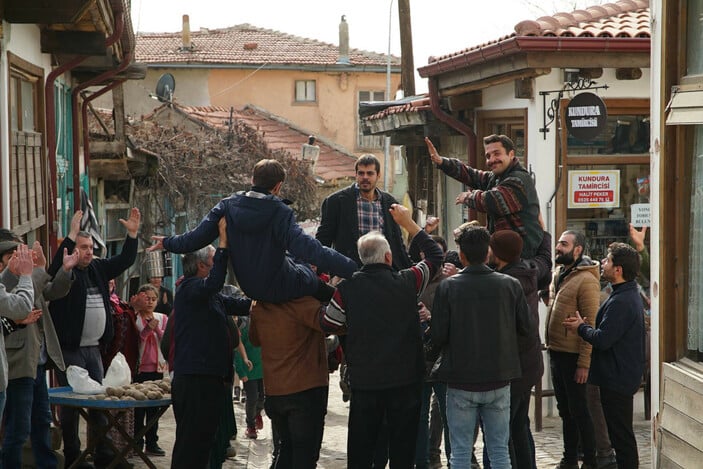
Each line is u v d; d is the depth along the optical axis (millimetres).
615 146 12172
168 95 32125
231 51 43312
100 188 19359
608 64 11641
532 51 11406
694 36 6863
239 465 10055
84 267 9133
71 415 9047
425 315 8211
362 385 7254
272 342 7414
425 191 17078
